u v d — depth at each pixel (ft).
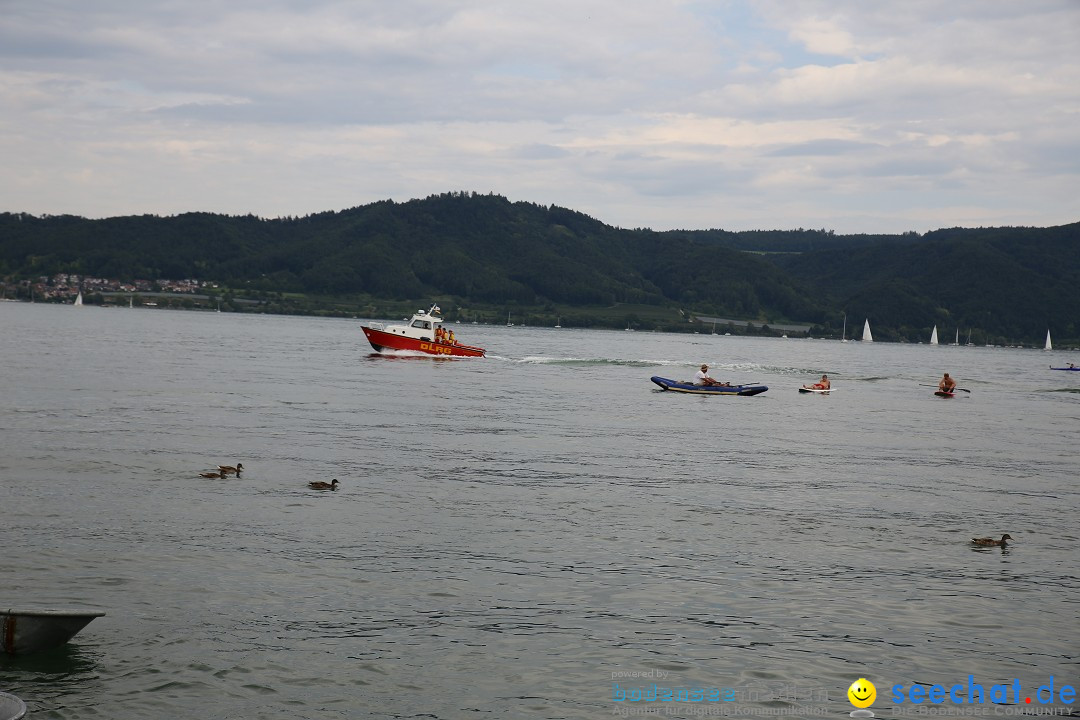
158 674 47.24
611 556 68.69
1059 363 648.38
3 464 92.48
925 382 314.35
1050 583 66.03
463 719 44.21
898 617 58.34
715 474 104.27
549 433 134.00
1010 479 109.19
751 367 359.05
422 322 324.80
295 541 69.41
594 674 49.16
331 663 49.16
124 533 69.41
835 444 136.05
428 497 85.66
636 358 411.54
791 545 73.72
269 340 442.50
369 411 152.25
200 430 121.49
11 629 48.83
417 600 58.18
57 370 208.95
